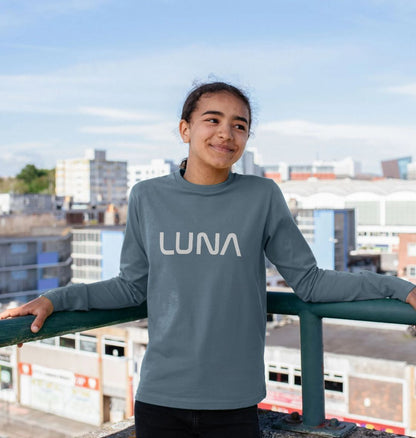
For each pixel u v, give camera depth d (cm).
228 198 121
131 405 2498
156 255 122
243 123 122
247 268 118
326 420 140
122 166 10631
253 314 119
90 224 5934
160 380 117
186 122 128
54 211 5878
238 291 117
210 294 116
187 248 119
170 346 117
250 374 117
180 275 118
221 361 115
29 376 2788
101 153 10725
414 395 1423
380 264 2003
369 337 1786
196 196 122
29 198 5925
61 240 5438
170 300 119
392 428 1445
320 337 136
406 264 1942
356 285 123
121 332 2464
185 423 116
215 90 122
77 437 145
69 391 2645
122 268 131
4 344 110
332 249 2036
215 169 123
